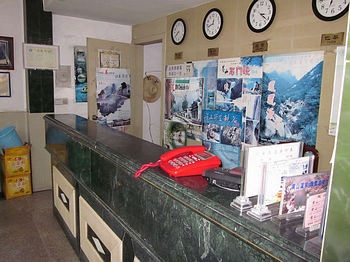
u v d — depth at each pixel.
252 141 2.73
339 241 0.55
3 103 3.65
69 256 2.37
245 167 0.81
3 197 3.54
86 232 2.06
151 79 4.66
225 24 2.91
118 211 1.48
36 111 3.70
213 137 3.17
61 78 3.90
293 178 0.71
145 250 1.25
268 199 0.78
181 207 1.00
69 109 4.02
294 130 2.36
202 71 3.24
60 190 2.71
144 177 1.15
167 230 1.09
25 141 3.82
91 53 4.01
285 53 2.38
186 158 1.15
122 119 4.44
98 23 4.11
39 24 3.60
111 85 4.25
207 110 3.22
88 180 1.87
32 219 2.99
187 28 3.39
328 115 2.11
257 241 0.71
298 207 0.74
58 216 2.88
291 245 0.65
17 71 3.69
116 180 1.47
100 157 1.65
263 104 2.61
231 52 2.88
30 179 3.65
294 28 2.30
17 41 3.64
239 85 2.82
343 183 0.53
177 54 3.58
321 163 2.19
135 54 4.44
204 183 1.02
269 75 2.53
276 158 0.85
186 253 0.99
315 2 2.13
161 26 3.80
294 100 2.34
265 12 2.50
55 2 3.23
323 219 0.65
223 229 0.82
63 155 2.41
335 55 2.04
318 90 2.17
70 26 3.89
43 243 2.55
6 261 2.29
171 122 3.78
